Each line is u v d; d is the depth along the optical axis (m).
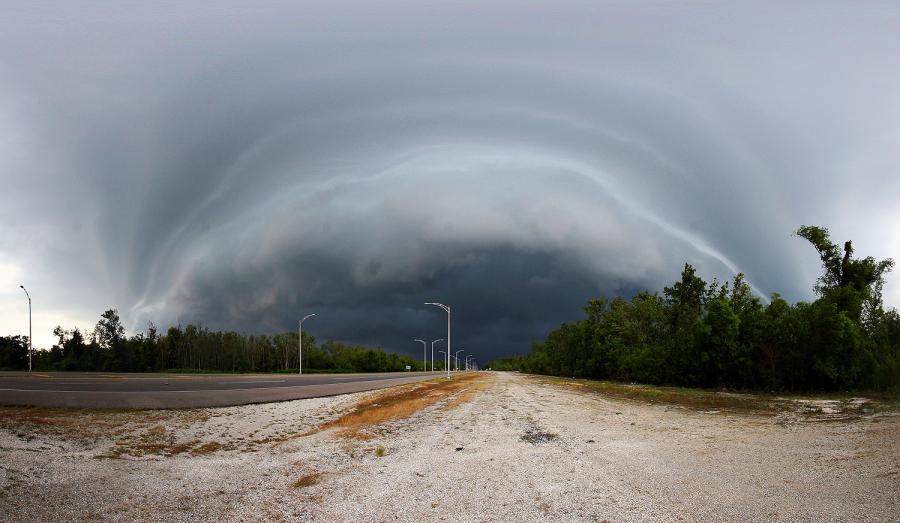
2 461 13.22
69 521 9.77
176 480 13.11
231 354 128.25
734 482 11.82
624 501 10.67
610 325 86.06
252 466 15.02
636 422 23.83
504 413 28.12
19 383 33.69
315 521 10.12
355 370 151.75
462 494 11.68
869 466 12.82
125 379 44.25
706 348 50.84
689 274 71.06
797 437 18.11
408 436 20.41
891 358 41.69
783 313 47.16
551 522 9.62
